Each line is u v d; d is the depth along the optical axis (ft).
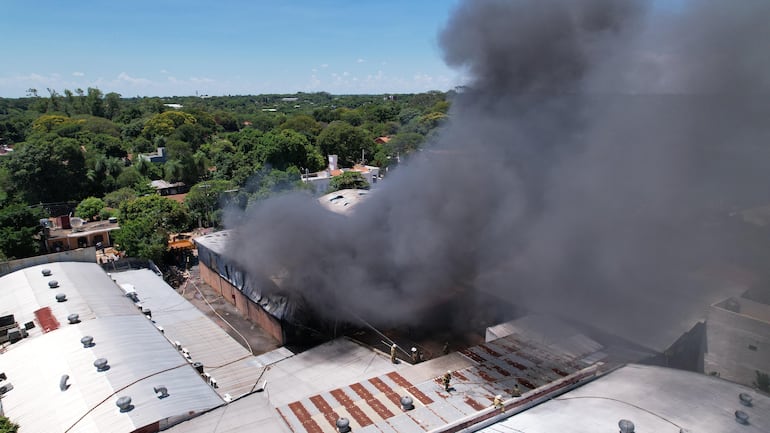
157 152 302.04
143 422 49.60
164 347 68.03
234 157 244.42
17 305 79.56
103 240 151.64
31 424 51.55
